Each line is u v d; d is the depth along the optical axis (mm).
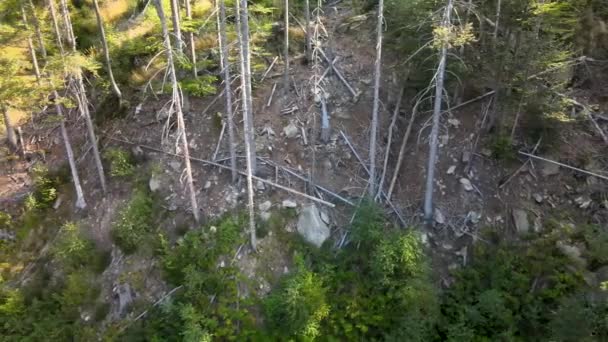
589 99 16609
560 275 13906
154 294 14523
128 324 14156
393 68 17219
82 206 17031
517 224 15156
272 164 16156
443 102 17047
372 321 13609
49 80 14938
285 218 15227
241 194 15641
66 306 15078
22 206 17875
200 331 13156
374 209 14555
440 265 14883
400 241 13750
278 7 19531
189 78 17281
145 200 15961
